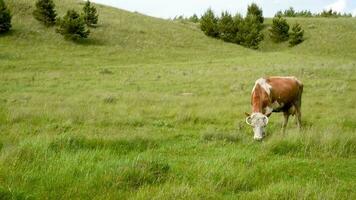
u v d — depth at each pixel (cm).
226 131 1273
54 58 4319
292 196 611
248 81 2947
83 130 1175
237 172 717
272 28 7919
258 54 5969
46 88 2566
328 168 817
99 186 627
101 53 4884
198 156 918
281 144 980
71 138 942
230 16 7781
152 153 927
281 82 1333
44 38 5059
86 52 4822
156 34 6244
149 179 680
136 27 6325
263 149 969
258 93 1273
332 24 8094
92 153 832
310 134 1032
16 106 1694
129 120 1416
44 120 1354
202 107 1816
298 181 714
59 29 5284
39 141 888
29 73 3353
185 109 1702
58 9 6325
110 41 5469
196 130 1346
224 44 6631
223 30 7412
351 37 7200
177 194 585
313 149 956
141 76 3334
